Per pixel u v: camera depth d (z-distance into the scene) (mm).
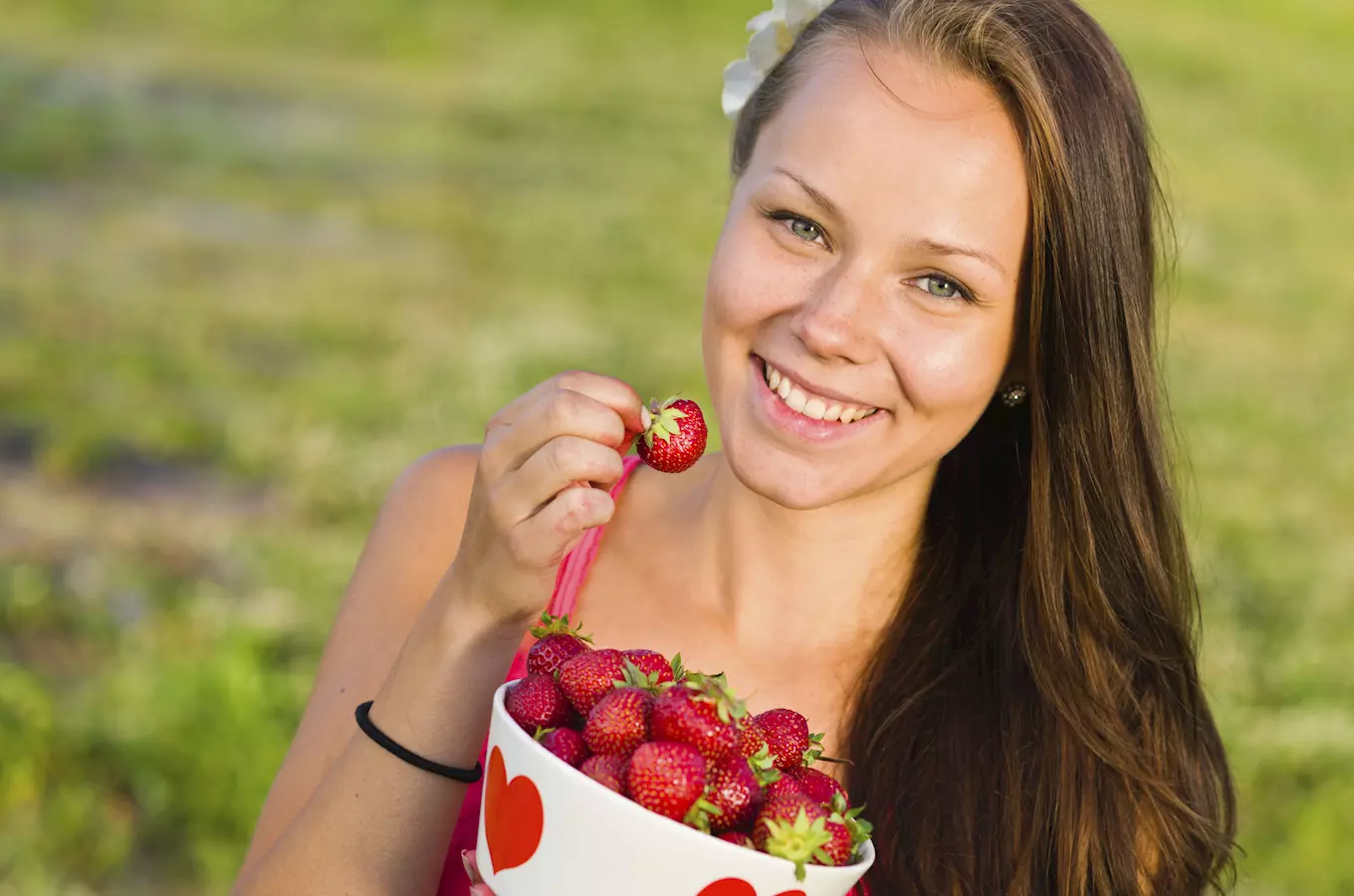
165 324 9242
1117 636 2736
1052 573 2693
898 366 2367
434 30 20812
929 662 2721
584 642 2176
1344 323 13445
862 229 2332
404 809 2223
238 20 19312
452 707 2215
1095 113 2447
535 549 2098
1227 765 2975
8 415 7590
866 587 2730
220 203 12195
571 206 13672
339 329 9594
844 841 1935
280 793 2572
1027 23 2398
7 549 6340
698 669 2734
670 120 18016
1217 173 18688
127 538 6594
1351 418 10648
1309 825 5324
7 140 12688
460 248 11969
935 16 2363
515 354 9312
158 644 5707
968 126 2344
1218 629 6738
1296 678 6410
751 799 1909
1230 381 11023
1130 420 2660
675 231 13328
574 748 1926
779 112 2459
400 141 15039
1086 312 2525
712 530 2742
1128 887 2686
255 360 8922
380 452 7723
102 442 7375
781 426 2414
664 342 10133
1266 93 24484
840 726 2723
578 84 19281
